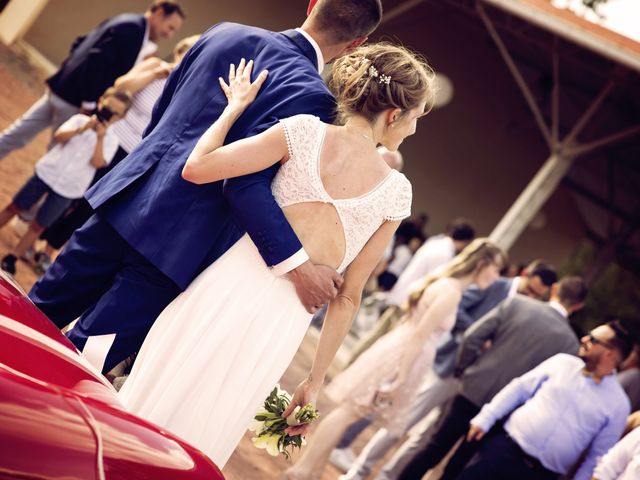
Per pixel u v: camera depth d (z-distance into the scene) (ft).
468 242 24.98
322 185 8.37
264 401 9.02
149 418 8.25
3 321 5.75
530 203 39.91
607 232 60.59
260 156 8.18
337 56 9.65
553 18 33.65
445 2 56.90
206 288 8.47
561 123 57.16
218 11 53.52
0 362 5.04
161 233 8.72
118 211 8.97
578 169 60.34
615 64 42.22
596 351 16.42
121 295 8.95
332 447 16.94
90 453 4.83
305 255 8.29
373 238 8.84
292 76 8.89
